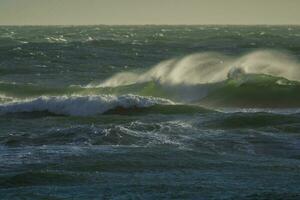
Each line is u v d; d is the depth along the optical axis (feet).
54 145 191.21
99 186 144.77
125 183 147.33
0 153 180.86
